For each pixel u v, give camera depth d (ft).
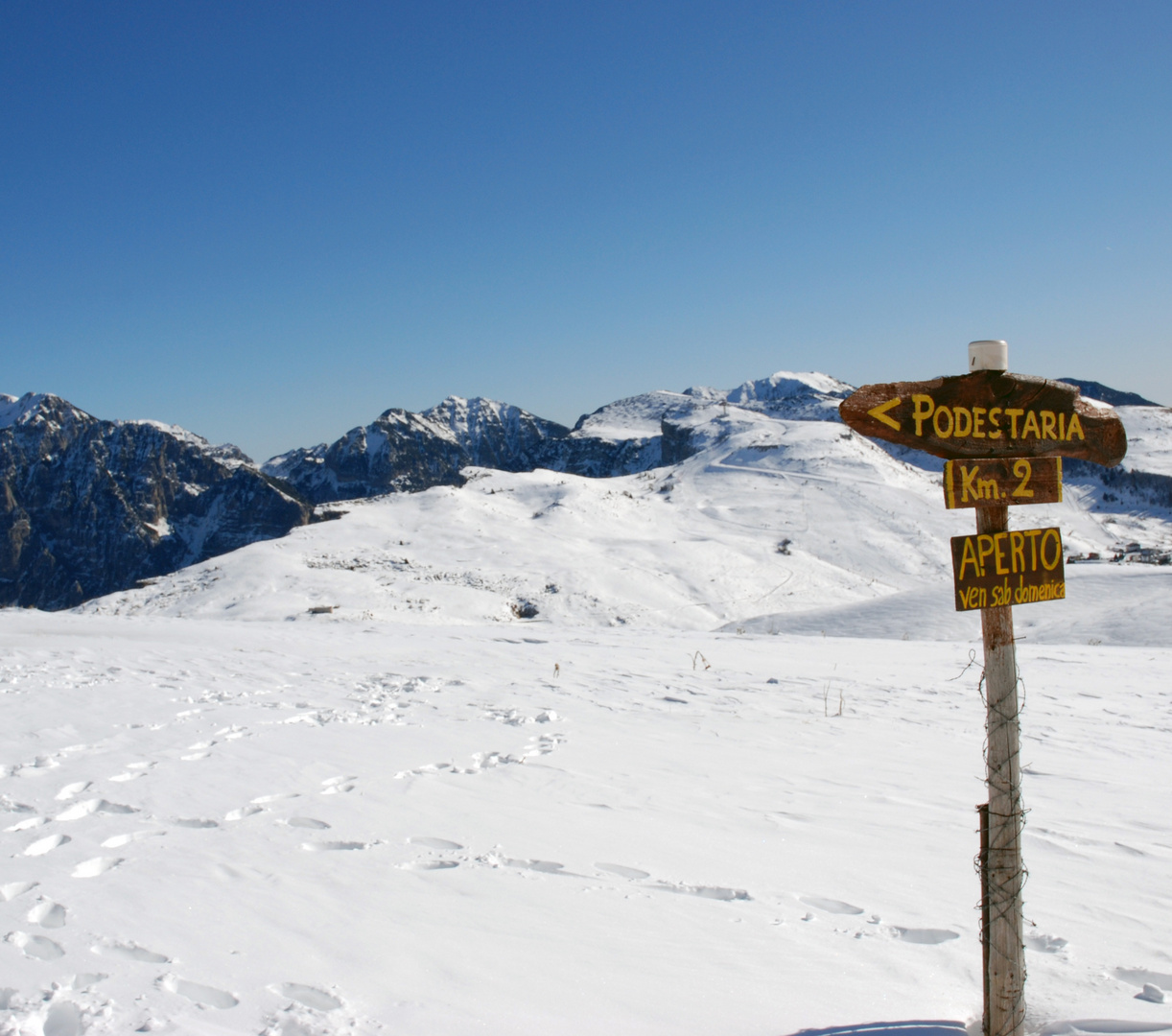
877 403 11.53
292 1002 11.02
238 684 40.63
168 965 11.90
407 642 64.39
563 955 13.14
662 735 32.12
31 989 10.94
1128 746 31.76
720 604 196.95
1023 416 12.67
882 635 99.40
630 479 367.25
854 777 26.12
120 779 22.26
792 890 16.58
